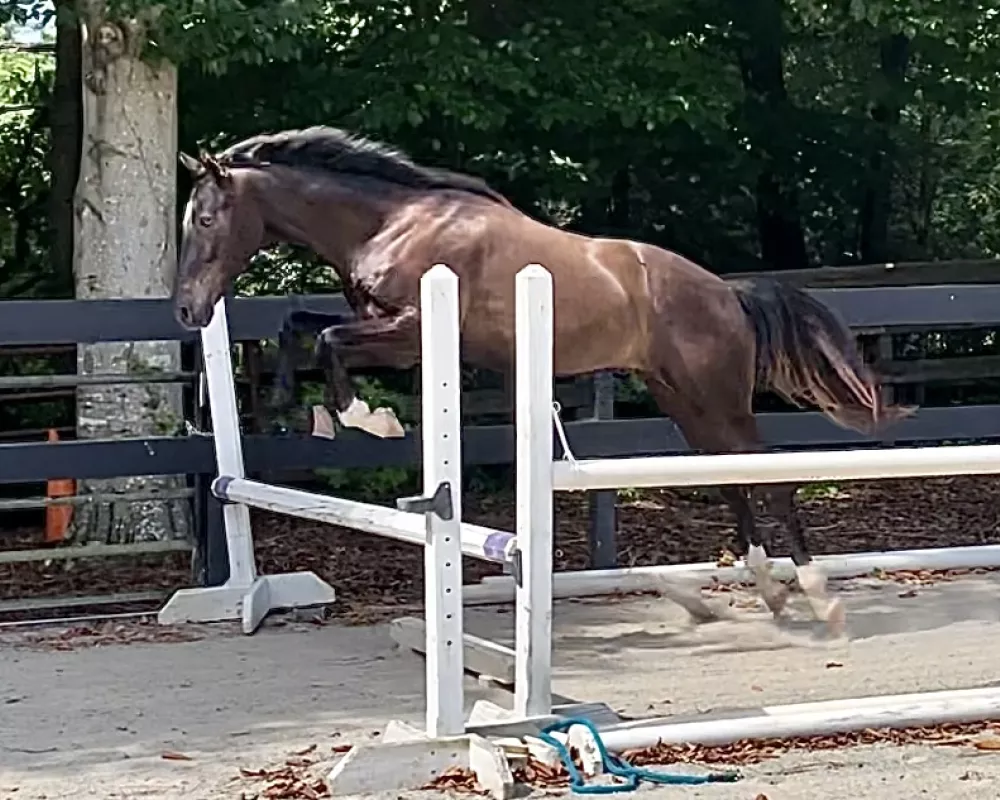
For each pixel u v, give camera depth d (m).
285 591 7.11
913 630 6.80
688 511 10.70
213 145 10.77
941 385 11.96
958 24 10.66
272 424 8.82
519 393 4.64
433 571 4.54
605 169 11.85
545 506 4.64
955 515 10.61
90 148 8.77
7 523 10.87
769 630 6.74
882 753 4.72
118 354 8.55
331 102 10.15
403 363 6.19
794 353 6.64
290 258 11.92
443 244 6.16
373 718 5.27
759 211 13.21
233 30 8.45
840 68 13.64
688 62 10.78
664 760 4.62
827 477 4.90
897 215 14.77
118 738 5.05
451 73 9.95
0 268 11.88
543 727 4.64
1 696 5.67
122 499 7.58
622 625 6.93
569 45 10.41
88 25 8.70
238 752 4.85
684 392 6.52
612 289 6.34
